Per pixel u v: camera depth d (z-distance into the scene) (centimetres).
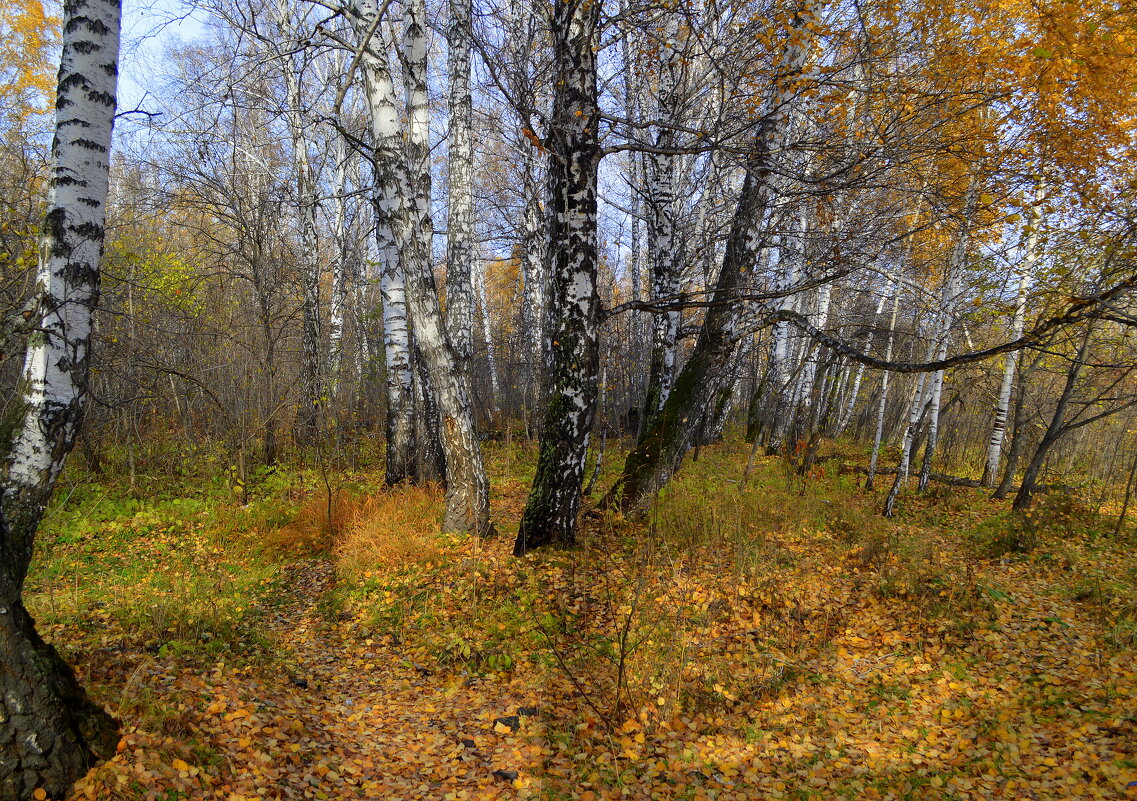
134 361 1192
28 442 364
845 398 2478
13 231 875
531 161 1401
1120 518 1014
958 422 2053
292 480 1287
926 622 635
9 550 342
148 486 1241
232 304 1606
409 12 940
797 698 521
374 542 847
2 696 289
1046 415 1809
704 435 1881
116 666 445
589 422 773
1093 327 984
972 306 1159
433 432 1191
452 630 632
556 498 777
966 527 1075
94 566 841
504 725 478
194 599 654
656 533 853
